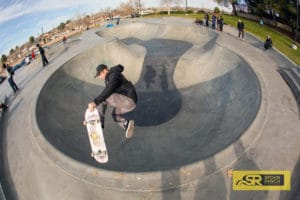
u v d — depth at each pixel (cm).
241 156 889
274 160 872
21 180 966
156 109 1379
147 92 1523
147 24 2527
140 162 977
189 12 3984
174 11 4231
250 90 1198
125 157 1017
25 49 4819
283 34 2981
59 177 905
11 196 926
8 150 1121
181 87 1536
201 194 801
